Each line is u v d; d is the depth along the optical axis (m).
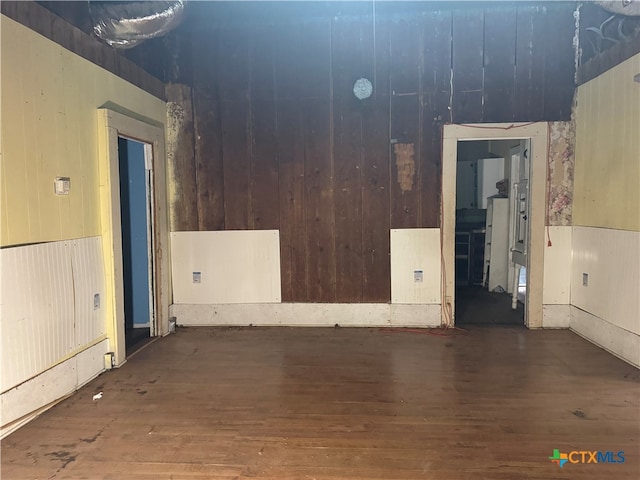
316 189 4.53
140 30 3.33
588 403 2.85
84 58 3.22
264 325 4.67
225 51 4.49
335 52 4.40
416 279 4.51
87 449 2.39
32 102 2.70
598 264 3.91
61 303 2.96
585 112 4.11
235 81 4.51
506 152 6.37
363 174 4.48
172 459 2.30
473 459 2.26
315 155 4.50
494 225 6.07
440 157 4.40
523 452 2.32
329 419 2.69
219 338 4.30
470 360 3.63
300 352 3.88
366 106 4.43
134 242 4.52
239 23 4.45
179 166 4.61
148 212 4.28
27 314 2.65
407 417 2.70
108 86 3.53
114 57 3.62
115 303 3.52
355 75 4.40
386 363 3.60
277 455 2.32
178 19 3.38
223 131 4.55
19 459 2.29
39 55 2.76
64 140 3.00
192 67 4.53
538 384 3.15
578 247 4.27
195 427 2.62
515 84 4.29
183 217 4.64
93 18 3.27
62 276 2.97
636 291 3.41
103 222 3.44
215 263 4.66
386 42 4.35
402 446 2.39
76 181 3.13
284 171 4.54
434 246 4.47
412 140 4.41
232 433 2.55
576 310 4.30
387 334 4.35
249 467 2.22
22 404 2.62
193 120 4.57
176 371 3.48
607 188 3.76
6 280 2.49
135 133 3.86
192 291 4.70
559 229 4.39
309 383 3.23
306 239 4.58
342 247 4.55
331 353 3.85
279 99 4.49
